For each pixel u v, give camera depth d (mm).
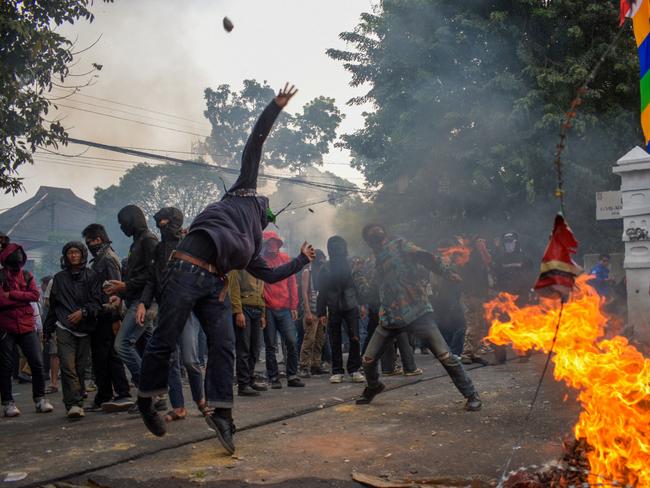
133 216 5812
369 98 23047
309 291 9125
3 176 8656
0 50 8297
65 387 6027
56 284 6184
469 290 8672
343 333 13375
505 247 9156
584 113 18578
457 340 8703
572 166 18391
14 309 6465
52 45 8469
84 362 6238
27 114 8484
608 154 19094
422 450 4195
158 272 5660
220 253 4012
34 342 6602
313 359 9258
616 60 18641
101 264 6297
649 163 9219
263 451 4320
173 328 3984
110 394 6500
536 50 19422
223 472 3842
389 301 5633
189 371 5473
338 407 5883
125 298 5844
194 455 4266
